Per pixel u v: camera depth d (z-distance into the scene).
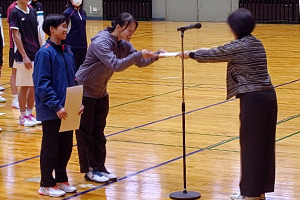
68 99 5.54
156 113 9.23
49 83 5.62
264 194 5.57
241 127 5.38
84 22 9.57
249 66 5.29
